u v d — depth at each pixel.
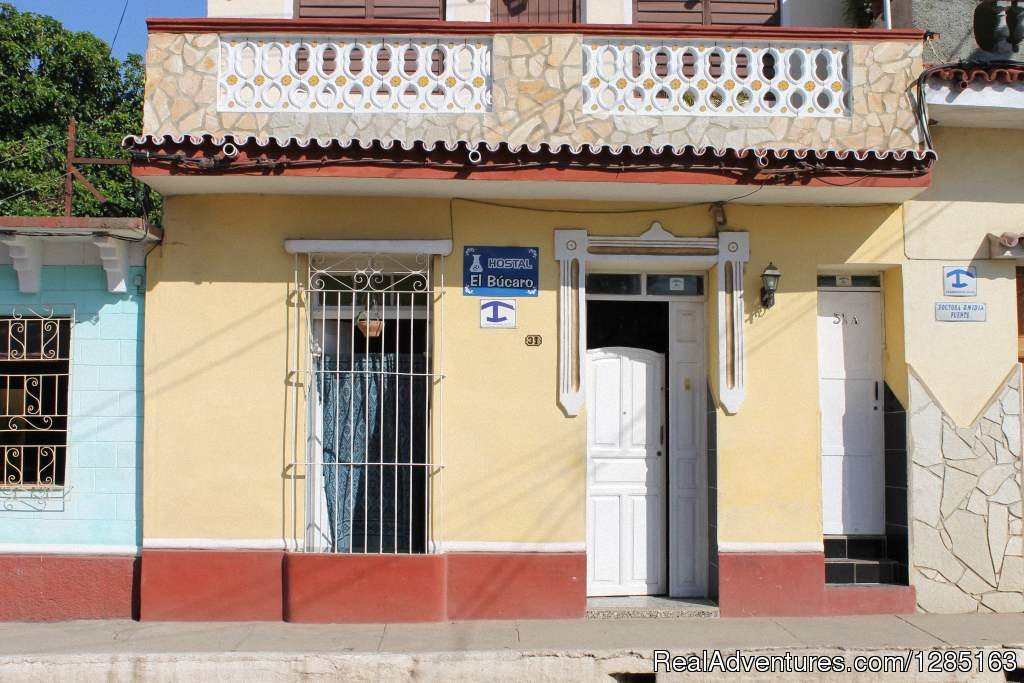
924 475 8.40
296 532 8.12
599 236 8.40
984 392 8.48
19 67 15.84
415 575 7.97
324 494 8.42
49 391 8.39
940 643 7.33
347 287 8.49
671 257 8.41
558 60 8.26
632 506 8.73
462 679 7.00
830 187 7.89
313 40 8.27
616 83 8.30
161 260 8.29
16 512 8.27
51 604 8.15
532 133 8.20
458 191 8.13
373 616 7.93
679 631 7.73
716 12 9.67
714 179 7.80
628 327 8.90
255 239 8.31
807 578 8.28
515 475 8.25
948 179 8.62
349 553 8.05
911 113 8.25
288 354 8.26
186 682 6.96
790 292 8.47
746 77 8.34
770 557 8.28
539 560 8.17
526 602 8.14
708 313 8.69
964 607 8.35
